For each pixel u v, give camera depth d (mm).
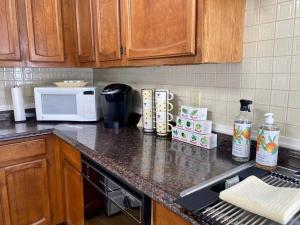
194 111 1233
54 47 1802
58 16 1784
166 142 1322
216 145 1231
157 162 1027
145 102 1496
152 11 1125
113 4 1358
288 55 958
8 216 1595
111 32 1409
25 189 1642
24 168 1618
